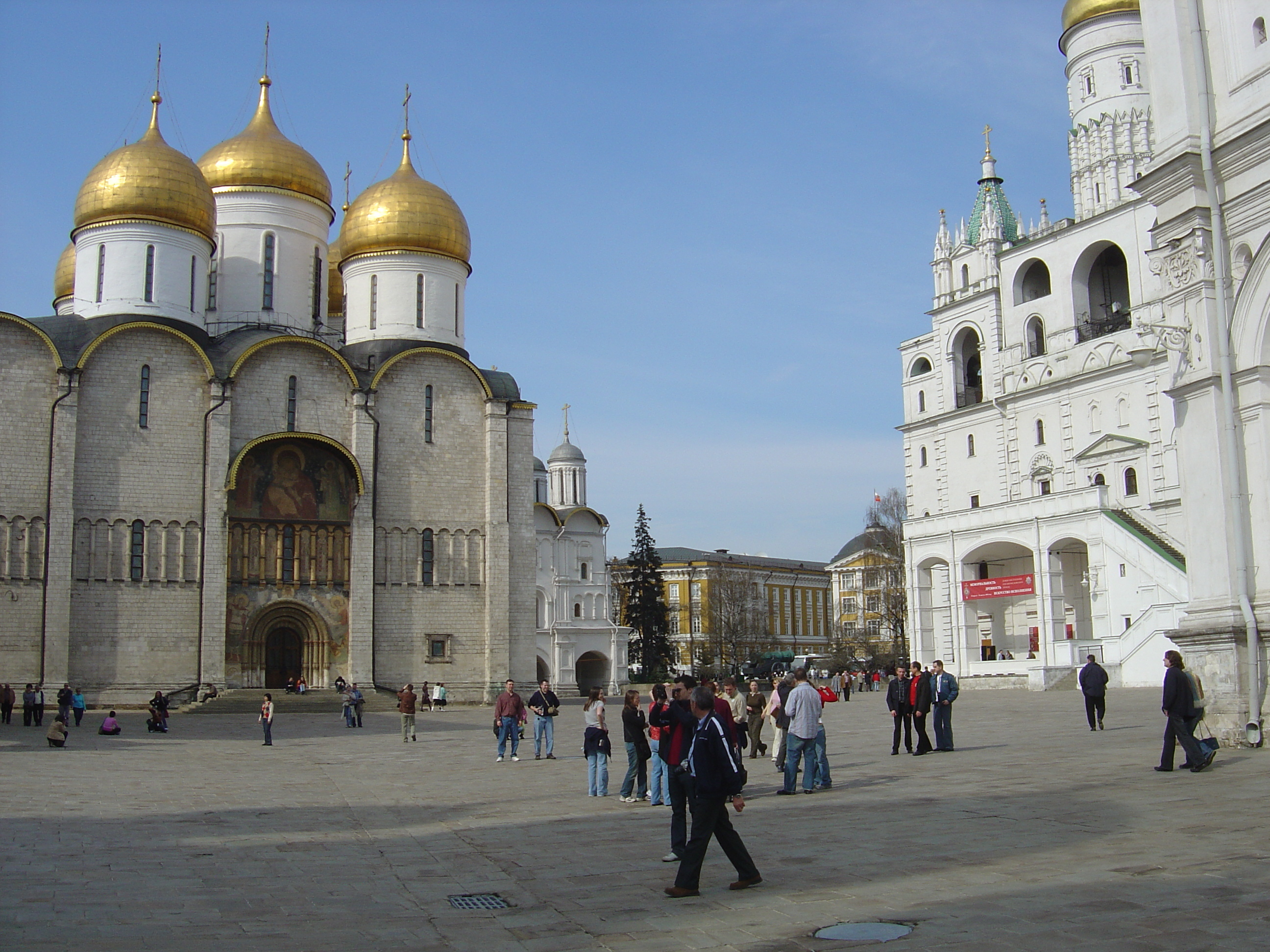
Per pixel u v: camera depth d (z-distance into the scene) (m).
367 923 10.55
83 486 52.38
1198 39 22.58
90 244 55.91
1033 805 15.79
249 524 55.38
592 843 15.05
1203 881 10.34
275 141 63.12
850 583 142.25
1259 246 21.38
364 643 55.88
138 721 46.22
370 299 61.69
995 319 76.50
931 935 9.09
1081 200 73.19
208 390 55.00
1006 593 63.34
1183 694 18.38
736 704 25.86
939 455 79.50
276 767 27.78
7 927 10.19
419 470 59.06
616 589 127.06
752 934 9.60
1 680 49.66
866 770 22.52
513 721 29.38
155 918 10.71
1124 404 66.88
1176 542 62.22
